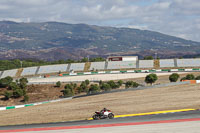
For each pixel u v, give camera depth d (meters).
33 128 56.19
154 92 100.88
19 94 149.00
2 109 104.00
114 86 152.88
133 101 85.81
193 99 79.06
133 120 56.84
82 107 85.88
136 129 49.00
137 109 71.50
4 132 53.81
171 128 48.31
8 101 145.75
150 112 64.44
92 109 80.06
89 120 62.41
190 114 58.62
